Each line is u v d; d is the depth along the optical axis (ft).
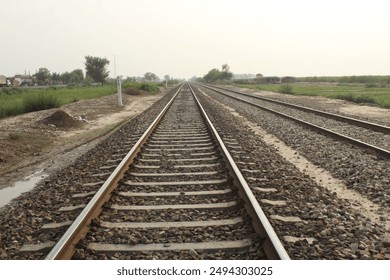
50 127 44.88
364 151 27.09
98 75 317.83
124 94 126.62
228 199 17.62
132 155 25.21
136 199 17.81
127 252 12.79
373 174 21.38
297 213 15.81
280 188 19.20
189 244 13.17
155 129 40.24
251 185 19.19
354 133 36.70
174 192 18.63
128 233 14.06
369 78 248.11
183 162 24.90
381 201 17.71
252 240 13.08
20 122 47.91
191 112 59.67
